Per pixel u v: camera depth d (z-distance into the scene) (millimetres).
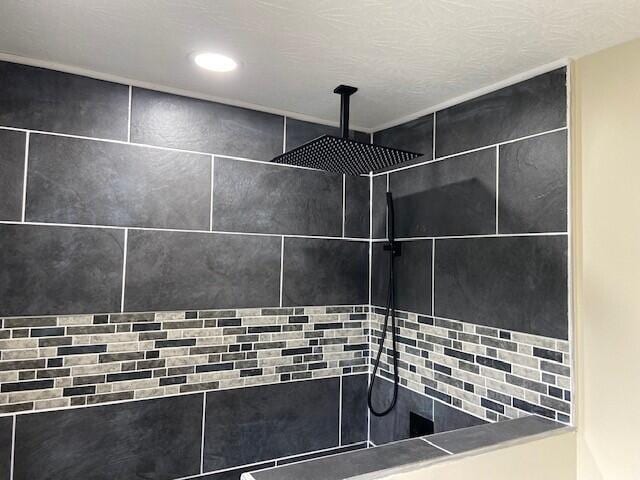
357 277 1818
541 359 1224
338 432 1751
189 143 1504
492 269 1365
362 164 1482
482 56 1188
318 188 1739
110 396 1373
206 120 1535
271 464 1611
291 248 1674
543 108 1250
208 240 1523
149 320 1428
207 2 966
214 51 1200
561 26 1030
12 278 1263
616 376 1078
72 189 1338
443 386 1506
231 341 1554
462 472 1010
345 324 1782
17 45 1193
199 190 1514
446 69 1274
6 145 1268
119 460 1380
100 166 1374
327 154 1342
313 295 1716
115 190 1392
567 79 1194
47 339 1298
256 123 1622
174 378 1461
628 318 1062
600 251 1118
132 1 970
